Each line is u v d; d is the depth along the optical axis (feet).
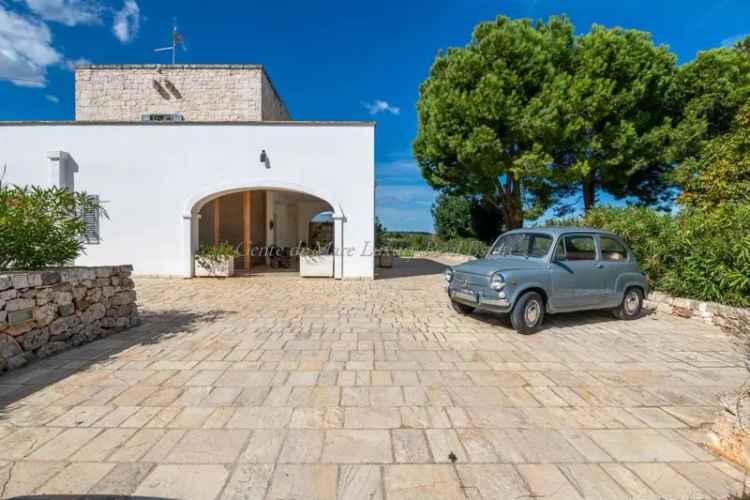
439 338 17.13
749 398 8.17
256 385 11.51
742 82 37.58
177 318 20.81
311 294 29.12
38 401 10.18
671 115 40.73
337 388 11.36
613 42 36.88
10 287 12.41
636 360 14.23
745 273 19.40
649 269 24.44
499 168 40.73
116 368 12.83
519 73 38.86
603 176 41.65
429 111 46.37
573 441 8.46
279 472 7.18
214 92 46.47
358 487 6.77
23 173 35.22
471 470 7.32
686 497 6.63
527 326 17.81
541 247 19.35
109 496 6.44
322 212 58.80
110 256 36.17
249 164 36.27
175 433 8.59
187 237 36.40
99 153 35.73
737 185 28.32
